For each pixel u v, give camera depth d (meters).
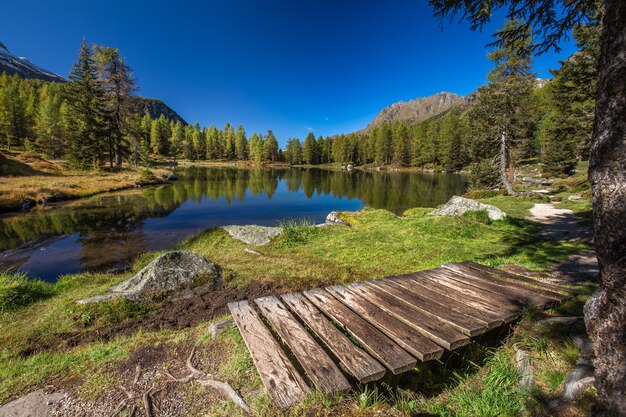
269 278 7.07
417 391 3.01
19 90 82.00
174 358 3.42
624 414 1.69
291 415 2.31
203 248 10.80
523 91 22.33
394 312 3.68
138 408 2.62
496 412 2.45
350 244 9.95
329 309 3.82
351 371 2.62
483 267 5.62
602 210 1.82
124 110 43.34
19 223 15.73
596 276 5.79
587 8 3.95
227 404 2.60
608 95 1.77
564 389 2.36
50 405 2.69
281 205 24.08
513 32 4.53
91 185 28.19
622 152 1.70
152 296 5.75
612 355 1.76
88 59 40.09
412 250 9.00
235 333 3.87
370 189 36.41
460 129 69.00
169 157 104.12
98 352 3.64
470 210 12.97
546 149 35.25
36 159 39.84
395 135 93.75
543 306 3.91
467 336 3.12
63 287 7.17
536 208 16.27
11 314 5.39
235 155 121.69
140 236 13.70
